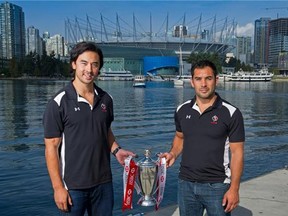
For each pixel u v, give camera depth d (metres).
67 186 2.66
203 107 2.90
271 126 22.81
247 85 95.88
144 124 22.78
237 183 2.81
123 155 3.04
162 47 161.00
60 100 2.62
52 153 2.61
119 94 57.22
